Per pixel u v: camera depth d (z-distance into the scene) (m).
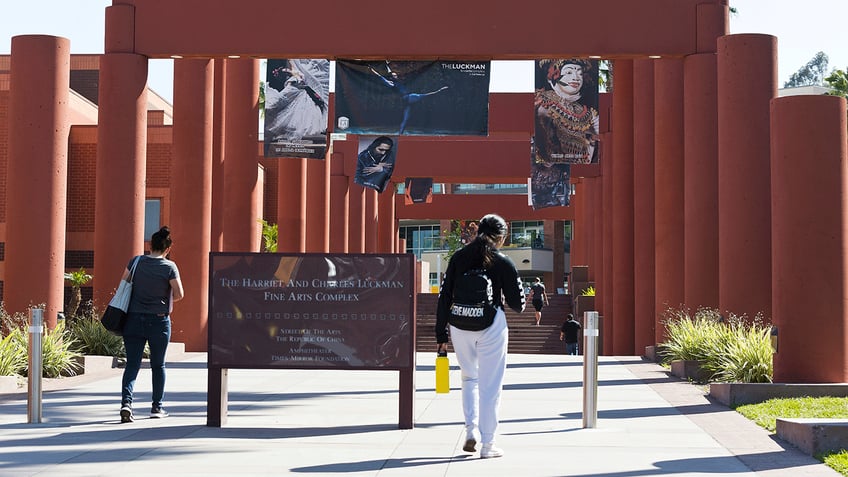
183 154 21.78
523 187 76.19
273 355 9.29
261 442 8.53
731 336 14.74
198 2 18.91
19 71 17.31
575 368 17.62
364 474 7.05
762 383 12.01
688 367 14.98
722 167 16.47
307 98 21.77
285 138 21.67
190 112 21.80
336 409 10.96
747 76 16.17
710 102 18.70
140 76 19.02
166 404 11.30
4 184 36.53
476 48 18.77
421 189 40.25
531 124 35.34
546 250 78.62
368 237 45.41
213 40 18.91
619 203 26.41
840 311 11.70
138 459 7.61
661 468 7.30
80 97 39.97
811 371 11.67
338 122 19.14
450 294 8.09
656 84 21.20
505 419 10.27
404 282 9.27
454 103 19.17
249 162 23.66
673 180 20.81
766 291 16.30
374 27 18.86
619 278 26.42
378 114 19.17
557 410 11.09
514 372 16.66
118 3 18.94
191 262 21.67
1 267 36.31
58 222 17.48
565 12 18.73
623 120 26.39
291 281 9.30
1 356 14.02
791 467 7.34
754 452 8.05
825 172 11.72
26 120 17.25
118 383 13.98
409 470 7.21
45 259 17.30
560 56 18.91
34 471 7.08
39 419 9.71
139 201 19.08
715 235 18.81
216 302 9.34
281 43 18.88
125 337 9.83
